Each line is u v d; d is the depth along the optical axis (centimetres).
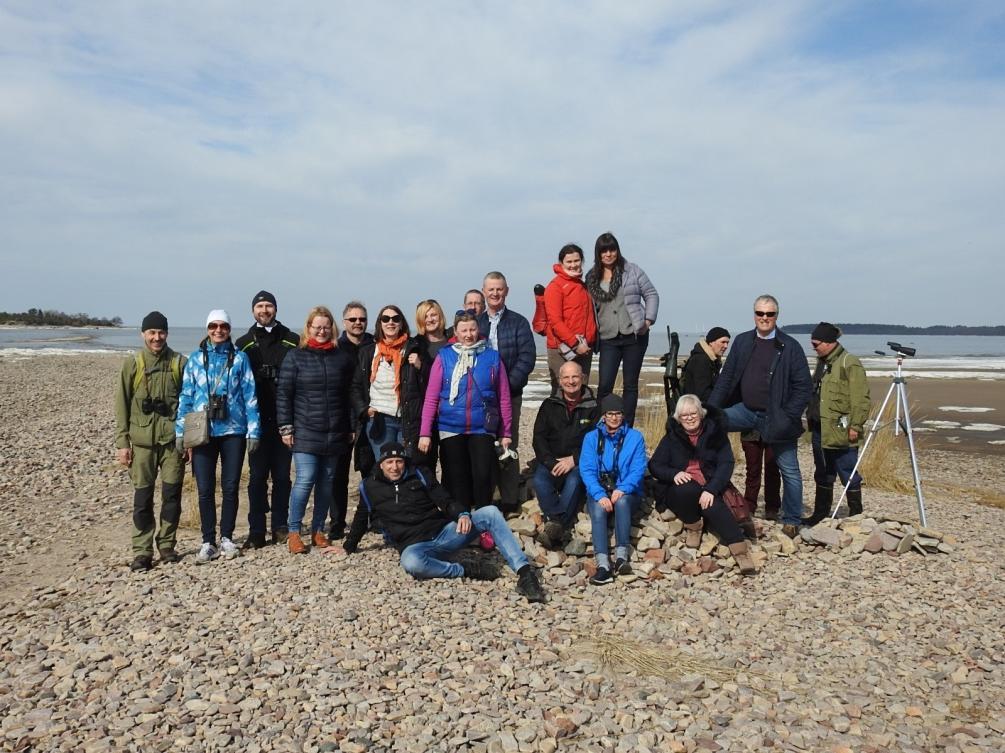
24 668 491
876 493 1144
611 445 697
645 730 424
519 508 788
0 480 1162
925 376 4000
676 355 854
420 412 710
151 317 700
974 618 596
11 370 3397
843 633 568
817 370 834
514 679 477
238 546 772
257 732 410
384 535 776
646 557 702
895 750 411
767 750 407
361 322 773
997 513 1018
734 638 560
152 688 459
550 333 809
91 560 766
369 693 452
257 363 757
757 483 857
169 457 711
